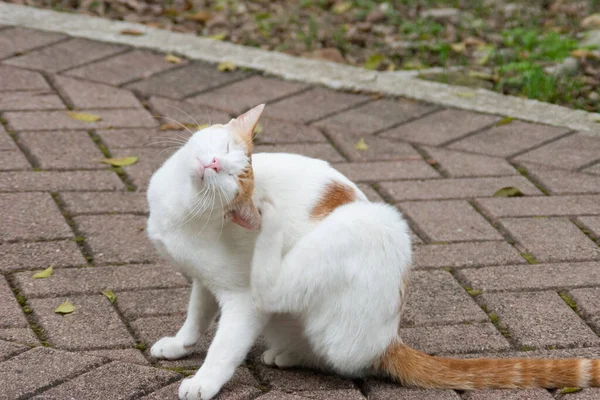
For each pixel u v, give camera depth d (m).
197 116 5.94
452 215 4.85
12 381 3.15
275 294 3.18
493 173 5.38
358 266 3.20
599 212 4.93
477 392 3.33
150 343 3.62
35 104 5.91
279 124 5.91
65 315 3.73
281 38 7.73
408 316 3.89
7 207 4.59
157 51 6.92
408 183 5.20
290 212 3.28
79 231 4.45
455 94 6.44
